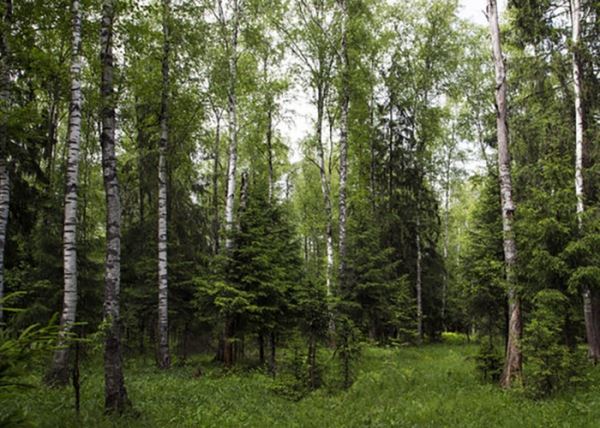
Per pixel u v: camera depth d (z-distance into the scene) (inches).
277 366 620.4
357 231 917.8
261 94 885.8
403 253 1066.7
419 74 1042.1
